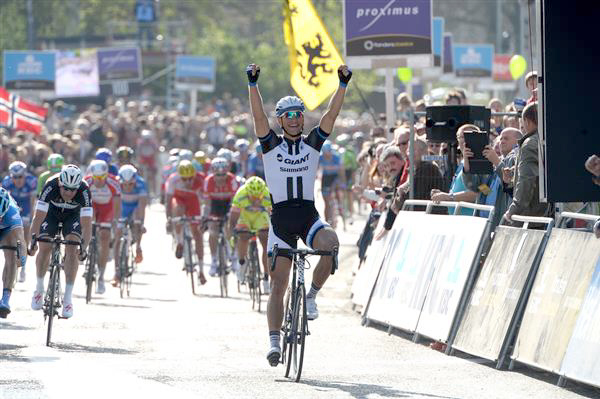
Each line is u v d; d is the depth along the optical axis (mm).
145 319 32562
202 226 41438
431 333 27094
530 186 25406
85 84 102438
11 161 63469
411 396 20875
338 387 21750
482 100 92250
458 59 80500
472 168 28078
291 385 21891
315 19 39906
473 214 27453
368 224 37125
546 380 22812
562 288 22828
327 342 28125
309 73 40094
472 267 26078
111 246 41438
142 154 82438
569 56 23203
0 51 162375
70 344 27406
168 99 141375
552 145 23234
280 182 22656
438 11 103438
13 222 28281
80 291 40312
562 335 22391
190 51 162875
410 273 29359
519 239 24766
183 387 21484
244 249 36906
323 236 22484
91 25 190750
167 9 196375
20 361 24516
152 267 48438
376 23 41469
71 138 74312
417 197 31312
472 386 22062
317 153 22781
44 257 29750
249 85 22625
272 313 22656
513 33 99750
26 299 37062
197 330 30266
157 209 79375
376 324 31438
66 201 29188
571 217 23531
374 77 144125
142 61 148500
